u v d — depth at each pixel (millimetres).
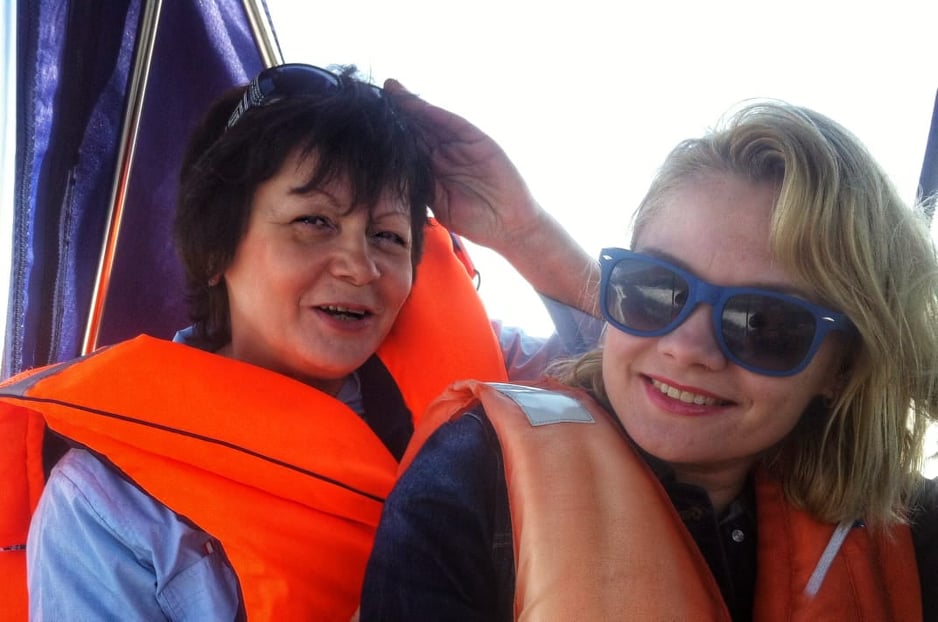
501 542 420
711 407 418
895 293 429
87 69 642
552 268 746
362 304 567
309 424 547
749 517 468
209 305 615
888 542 457
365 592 410
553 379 519
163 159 745
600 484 411
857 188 406
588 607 374
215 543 515
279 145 541
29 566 531
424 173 630
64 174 648
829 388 446
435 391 665
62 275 663
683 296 406
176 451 514
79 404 513
